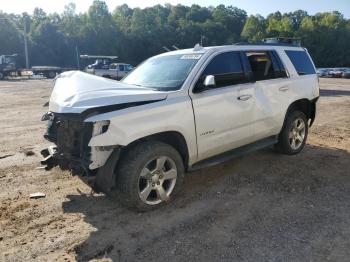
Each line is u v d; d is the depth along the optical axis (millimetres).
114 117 3941
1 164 6203
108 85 4516
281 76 6062
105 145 3914
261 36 94250
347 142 7586
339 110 12359
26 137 8297
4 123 10148
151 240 3756
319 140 7758
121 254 3520
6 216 4301
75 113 3994
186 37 90000
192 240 3742
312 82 6617
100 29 82312
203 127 4730
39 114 11930
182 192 4945
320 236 3766
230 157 5191
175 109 4406
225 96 4984
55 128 4738
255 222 4086
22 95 19047
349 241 3664
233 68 5273
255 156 6445
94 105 3996
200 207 4488
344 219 4125
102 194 4914
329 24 96000
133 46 85062
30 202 4684
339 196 4758
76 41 78625
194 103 4613
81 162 4023
